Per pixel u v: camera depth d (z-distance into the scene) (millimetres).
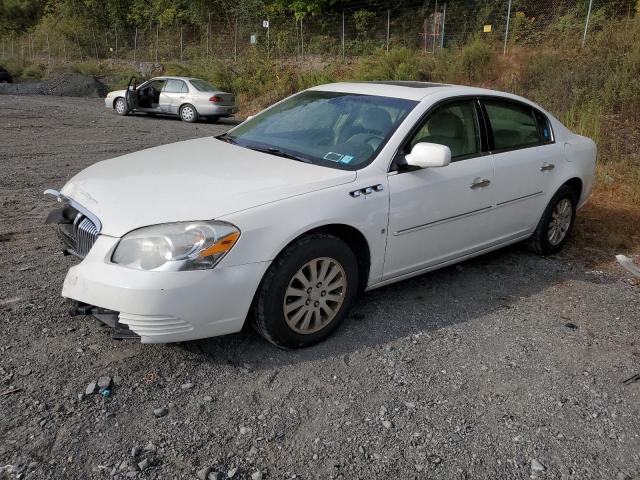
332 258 3365
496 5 20391
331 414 2811
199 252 2875
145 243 2867
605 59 11703
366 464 2490
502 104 4660
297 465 2463
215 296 2936
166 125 15594
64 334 3365
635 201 7289
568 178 5141
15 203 6109
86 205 3250
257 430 2666
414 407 2904
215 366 3154
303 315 3328
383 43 24109
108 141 11328
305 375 3127
